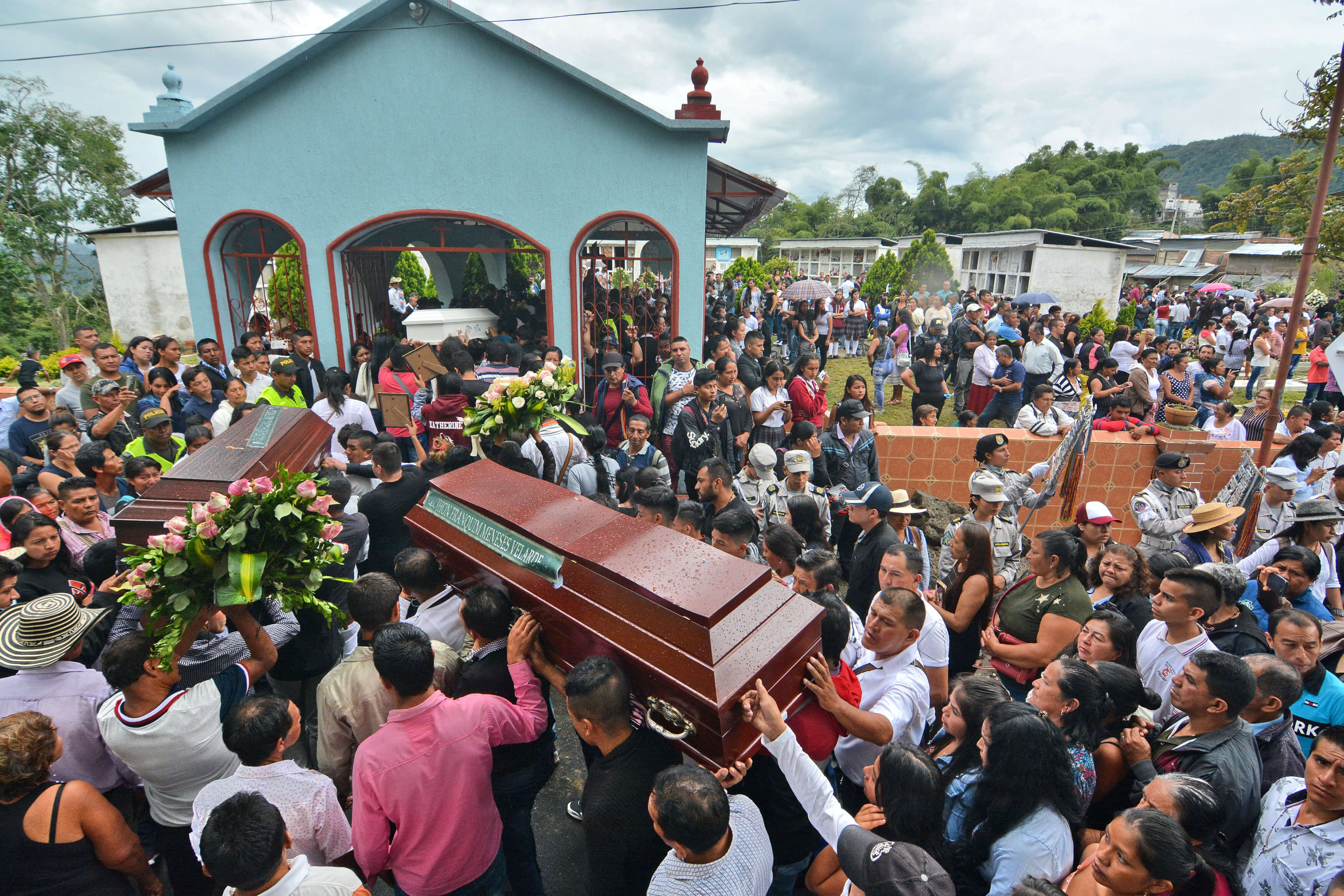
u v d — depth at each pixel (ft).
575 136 28.35
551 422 17.48
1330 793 7.67
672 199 28.94
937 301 67.00
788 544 12.84
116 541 12.86
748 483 18.06
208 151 28.40
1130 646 11.32
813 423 24.18
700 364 30.45
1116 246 88.79
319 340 30.22
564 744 14.46
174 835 9.30
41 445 19.84
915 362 39.09
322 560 9.62
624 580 8.11
